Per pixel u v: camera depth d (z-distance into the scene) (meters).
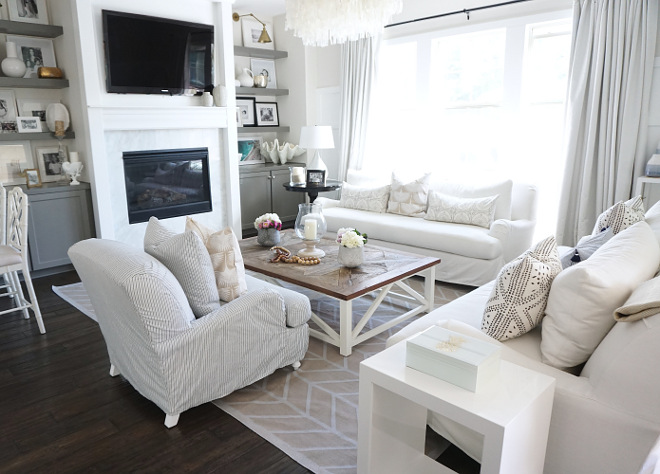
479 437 1.65
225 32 4.96
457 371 1.40
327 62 6.03
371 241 4.45
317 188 5.29
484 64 4.80
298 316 2.46
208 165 5.14
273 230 3.43
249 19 6.02
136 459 1.90
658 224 2.40
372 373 1.50
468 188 4.37
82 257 2.11
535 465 1.45
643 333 1.36
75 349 2.87
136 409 2.24
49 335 3.06
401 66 5.43
